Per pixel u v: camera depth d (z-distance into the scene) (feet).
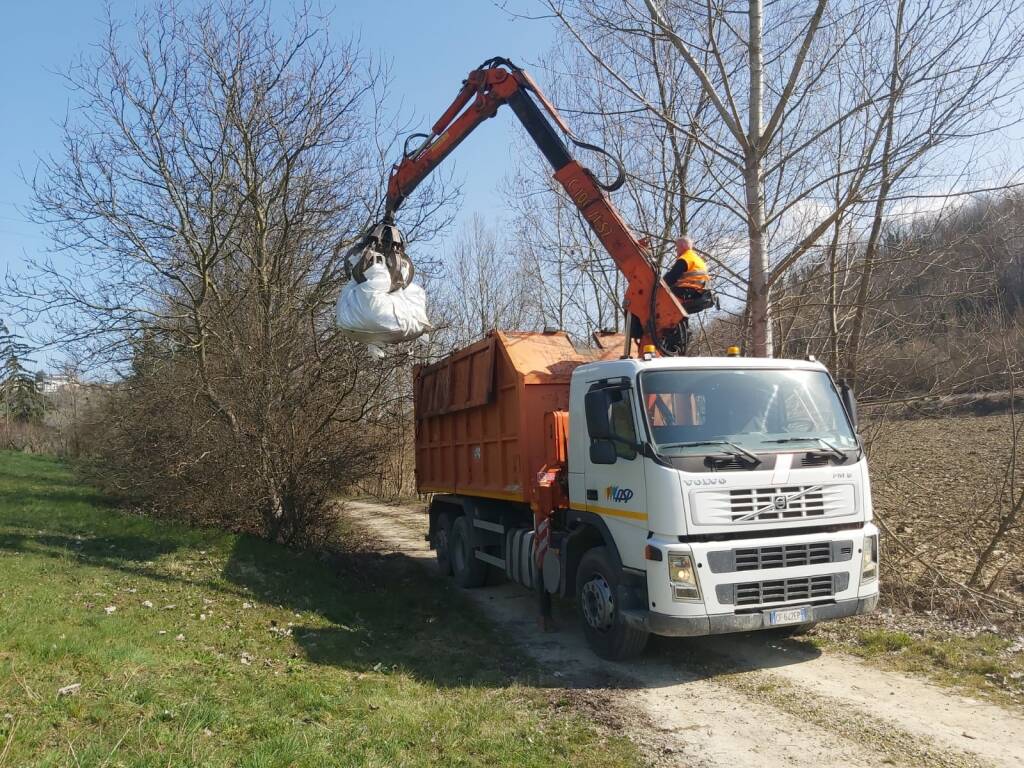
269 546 38.22
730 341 37.93
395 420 42.11
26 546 33.06
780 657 22.25
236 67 37.70
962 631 23.57
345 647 23.36
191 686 16.92
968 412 57.26
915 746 15.78
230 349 38.34
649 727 17.31
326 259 41.09
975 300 29.89
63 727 13.62
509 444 29.09
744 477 19.83
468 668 22.04
